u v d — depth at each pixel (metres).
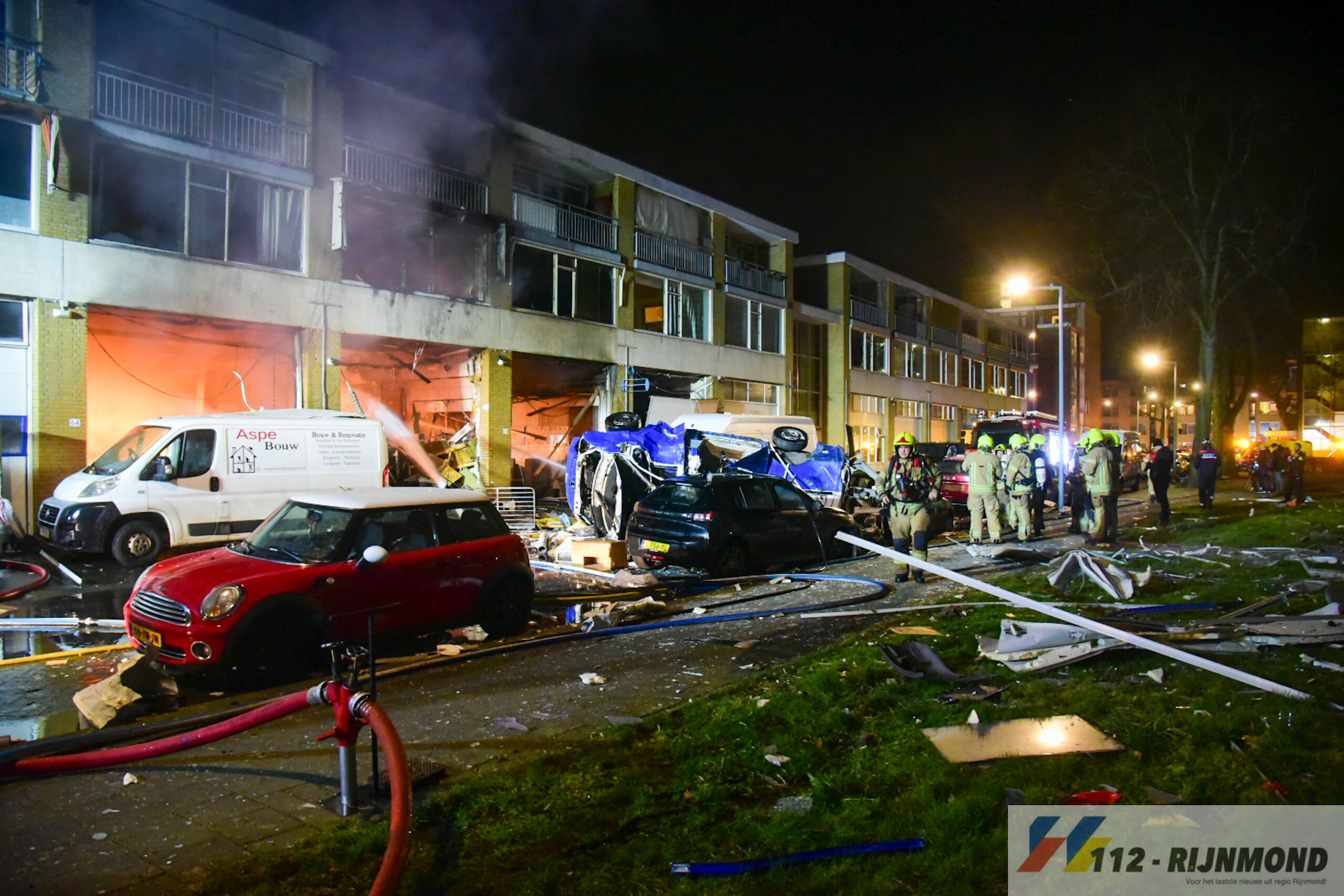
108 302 14.71
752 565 11.14
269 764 4.36
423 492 7.39
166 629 5.70
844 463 14.95
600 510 13.88
